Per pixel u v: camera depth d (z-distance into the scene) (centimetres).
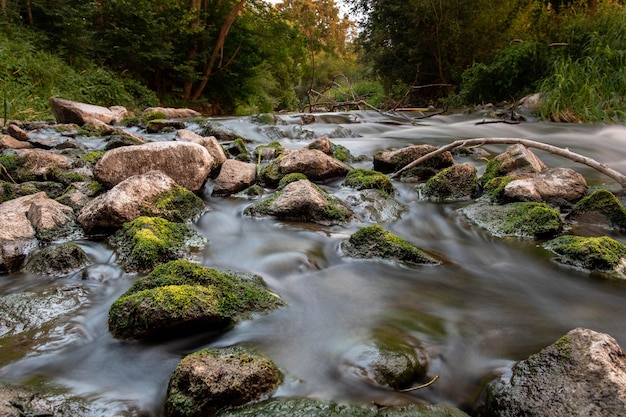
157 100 1666
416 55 1738
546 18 1404
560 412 161
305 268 314
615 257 312
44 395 178
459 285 299
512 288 295
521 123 1057
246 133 876
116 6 1631
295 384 188
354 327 237
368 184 484
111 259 316
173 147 450
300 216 409
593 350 175
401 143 827
